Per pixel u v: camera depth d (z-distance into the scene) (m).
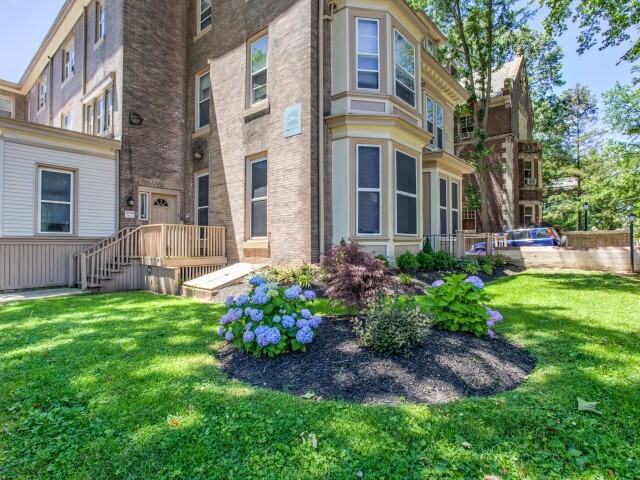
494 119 23.05
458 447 2.28
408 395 3.04
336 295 5.11
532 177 23.83
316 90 8.38
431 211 11.77
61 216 9.49
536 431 2.44
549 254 12.01
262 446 2.29
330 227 8.54
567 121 30.67
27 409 2.78
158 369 3.56
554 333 4.67
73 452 2.25
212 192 10.77
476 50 19.83
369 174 8.48
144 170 10.84
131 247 9.62
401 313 4.04
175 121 11.66
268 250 9.03
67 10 13.77
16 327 5.17
